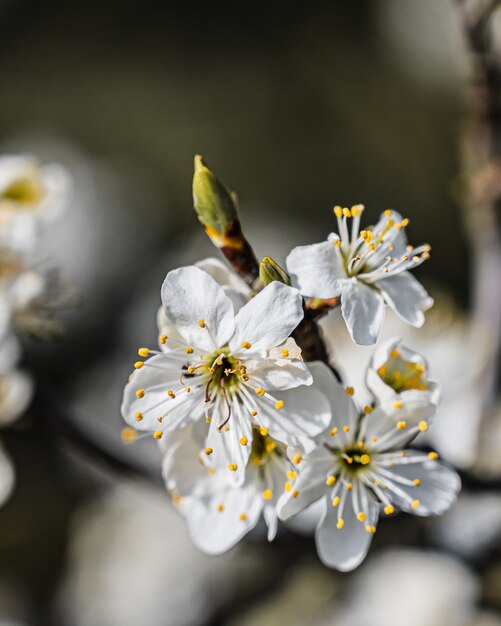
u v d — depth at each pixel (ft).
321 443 0.48
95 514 0.99
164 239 1.32
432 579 0.72
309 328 0.48
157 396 0.48
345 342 0.67
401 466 0.49
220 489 0.49
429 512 0.49
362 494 0.49
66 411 0.61
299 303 0.47
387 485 0.48
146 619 0.86
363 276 0.49
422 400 0.48
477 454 0.65
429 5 1.38
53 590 1.01
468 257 1.30
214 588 0.85
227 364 0.48
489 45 0.64
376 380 0.48
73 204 1.24
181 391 0.48
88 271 1.17
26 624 0.96
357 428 0.49
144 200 1.37
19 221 0.63
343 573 0.75
